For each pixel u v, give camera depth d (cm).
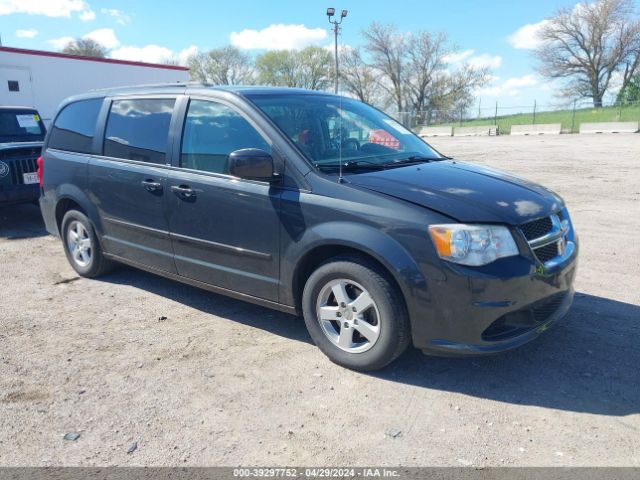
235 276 416
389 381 354
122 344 416
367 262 348
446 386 347
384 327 344
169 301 505
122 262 525
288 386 350
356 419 314
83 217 549
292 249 375
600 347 394
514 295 325
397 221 332
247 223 398
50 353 402
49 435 303
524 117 3816
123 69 2570
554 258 356
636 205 891
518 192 373
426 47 5456
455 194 349
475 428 303
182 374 368
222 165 417
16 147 808
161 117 469
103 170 507
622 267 572
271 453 285
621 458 276
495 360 379
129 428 308
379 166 397
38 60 2258
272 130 394
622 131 2998
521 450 283
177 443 294
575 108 3450
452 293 321
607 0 4834
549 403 326
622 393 335
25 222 892
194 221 433
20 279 576
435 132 3781
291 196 374
